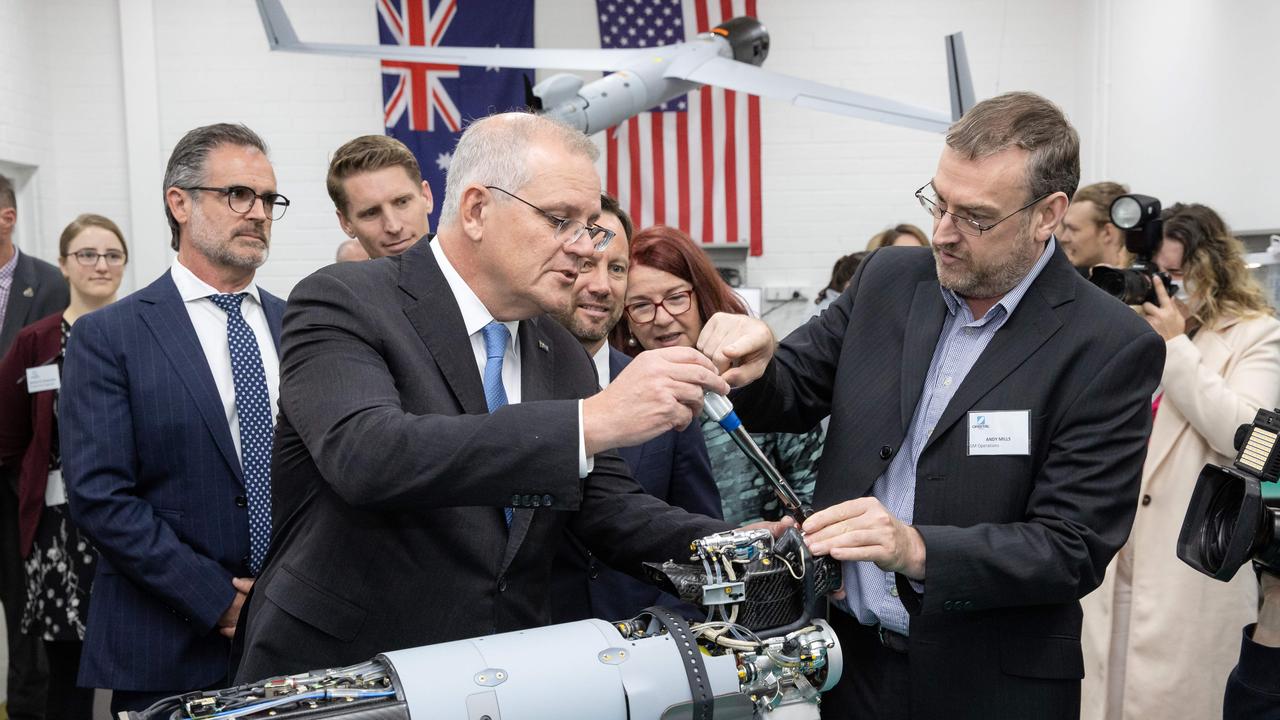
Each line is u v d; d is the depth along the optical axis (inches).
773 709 40.8
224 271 81.0
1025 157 54.9
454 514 47.8
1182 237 99.8
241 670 47.4
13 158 218.8
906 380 61.3
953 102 181.2
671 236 77.5
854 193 241.9
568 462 41.8
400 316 48.8
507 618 49.4
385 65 228.1
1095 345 57.4
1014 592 54.1
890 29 239.0
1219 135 174.4
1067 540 54.8
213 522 76.9
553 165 46.4
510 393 52.9
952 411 58.8
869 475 61.2
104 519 73.5
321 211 237.9
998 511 57.8
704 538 43.6
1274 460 50.8
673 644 39.1
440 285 49.5
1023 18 237.1
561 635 39.5
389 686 36.8
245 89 235.6
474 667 36.8
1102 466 56.1
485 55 189.8
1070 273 59.9
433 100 228.8
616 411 42.3
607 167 234.5
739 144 235.5
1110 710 100.8
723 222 235.9
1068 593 55.4
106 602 75.9
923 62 239.5
